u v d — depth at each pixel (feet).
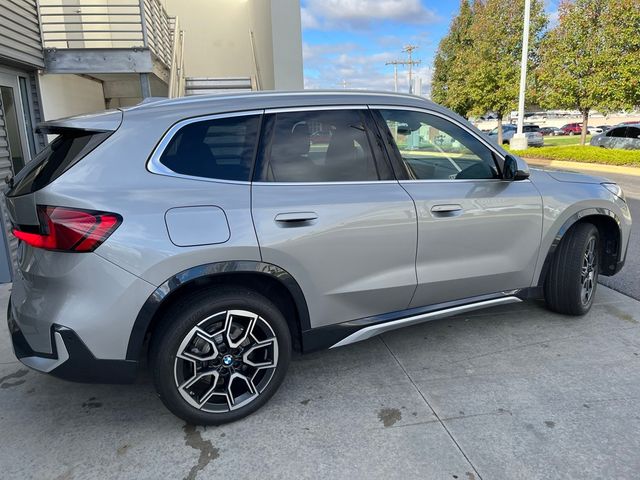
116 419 8.95
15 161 20.80
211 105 8.70
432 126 10.39
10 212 8.26
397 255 9.55
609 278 15.87
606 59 57.62
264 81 37.60
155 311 7.65
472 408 8.96
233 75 48.39
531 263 11.38
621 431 8.21
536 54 77.51
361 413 8.92
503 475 7.30
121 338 7.55
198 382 8.57
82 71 22.98
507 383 9.75
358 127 9.64
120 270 7.40
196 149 8.36
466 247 10.34
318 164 9.16
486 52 82.58
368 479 7.30
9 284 16.48
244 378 8.61
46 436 8.46
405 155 10.02
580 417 8.61
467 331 12.14
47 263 7.46
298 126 9.14
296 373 10.37
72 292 7.36
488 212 10.43
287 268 8.53
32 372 10.69
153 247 7.53
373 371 10.38
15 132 20.76
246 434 8.41
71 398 9.66
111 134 7.95
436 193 9.93
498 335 11.87
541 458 7.63
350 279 9.21
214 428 8.57
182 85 33.04
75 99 27.53
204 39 47.60
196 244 7.77
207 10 47.26
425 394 9.46
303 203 8.67
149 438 8.37
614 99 58.70
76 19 31.07
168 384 7.97
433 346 11.42
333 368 10.54
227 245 7.96
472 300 10.96
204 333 8.09
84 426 8.74
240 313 8.31
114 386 10.12
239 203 8.25
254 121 8.84
